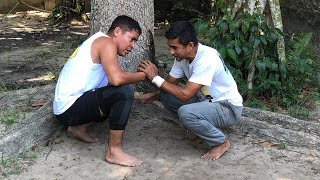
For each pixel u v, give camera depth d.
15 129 3.83
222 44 4.97
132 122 4.32
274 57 5.16
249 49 4.90
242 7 5.04
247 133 4.13
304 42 5.60
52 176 3.37
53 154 3.69
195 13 10.27
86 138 3.88
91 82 3.52
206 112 3.58
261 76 5.00
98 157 3.67
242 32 4.91
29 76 6.00
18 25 10.04
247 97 4.88
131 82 3.45
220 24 4.95
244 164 3.63
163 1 10.80
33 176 3.35
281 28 5.07
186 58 3.52
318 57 6.42
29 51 7.56
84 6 10.45
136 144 3.93
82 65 3.49
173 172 3.48
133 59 4.48
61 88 3.56
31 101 4.61
